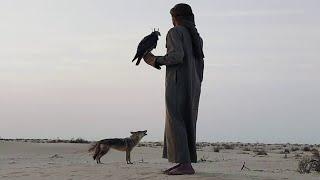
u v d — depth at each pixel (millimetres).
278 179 6492
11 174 6867
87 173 6727
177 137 6332
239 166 12414
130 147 13078
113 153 21234
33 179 6371
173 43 6316
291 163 14469
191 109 6414
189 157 6402
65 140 33844
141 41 6406
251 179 6211
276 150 32594
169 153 6418
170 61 6250
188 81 6383
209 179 6020
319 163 11109
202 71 6734
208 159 17375
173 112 6367
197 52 6523
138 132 13211
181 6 6562
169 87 6383
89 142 31781
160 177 6180
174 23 6637
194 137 6488
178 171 6355
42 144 25312
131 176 6336
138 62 6473
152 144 39906
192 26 6527
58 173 6809
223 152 25469
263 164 13914
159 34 6457
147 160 16219
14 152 20719
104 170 7008
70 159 16891
